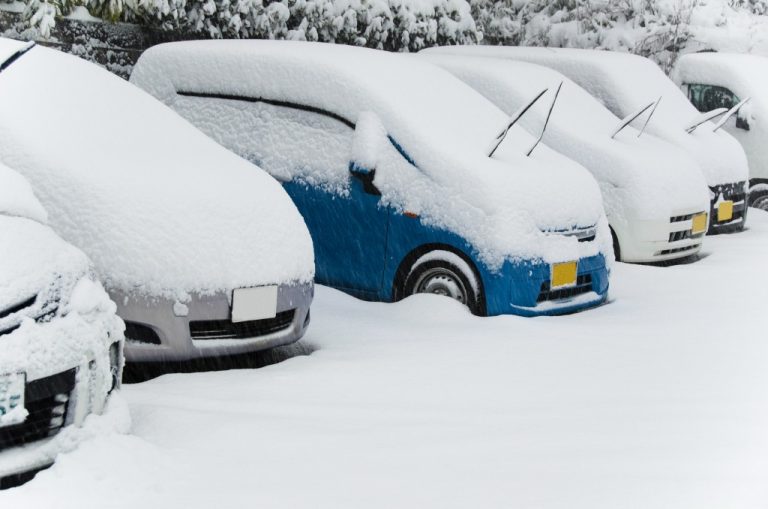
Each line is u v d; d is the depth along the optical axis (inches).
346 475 145.2
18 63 224.7
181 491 137.7
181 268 195.6
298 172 283.9
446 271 263.4
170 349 195.2
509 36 743.1
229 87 299.9
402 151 269.0
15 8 367.9
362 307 263.3
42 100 216.4
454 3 540.4
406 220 265.6
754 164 497.4
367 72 284.7
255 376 199.0
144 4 398.3
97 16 399.2
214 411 175.6
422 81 297.1
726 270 341.1
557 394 191.0
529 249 258.2
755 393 193.5
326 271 282.2
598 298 282.4
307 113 286.0
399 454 154.5
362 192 273.1
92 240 192.5
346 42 485.1
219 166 224.1
